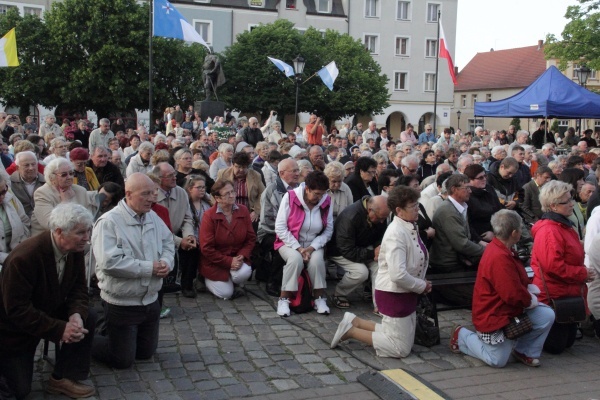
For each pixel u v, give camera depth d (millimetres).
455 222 6633
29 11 44750
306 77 43812
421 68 56062
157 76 37312
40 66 35406
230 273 7398
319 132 17047
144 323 5262
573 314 5688
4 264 4305
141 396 4688
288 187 7941
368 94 46469
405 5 55219
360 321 5840
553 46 29938
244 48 44125
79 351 4652
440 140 17656
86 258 6742
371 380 5039
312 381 5078
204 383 4969
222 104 23016
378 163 9656
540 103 18469
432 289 6039
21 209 6156
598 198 7957
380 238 7207
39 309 4426
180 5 48844
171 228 6602
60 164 6508
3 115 15477
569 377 5297
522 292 5250
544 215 5965
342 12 53938
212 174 10320
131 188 5074
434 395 4723
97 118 37844
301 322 6629
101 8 35594
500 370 5418
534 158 12242
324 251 7406
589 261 6152
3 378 4371
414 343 5992
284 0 51531
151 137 15500
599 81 53625
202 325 6430
